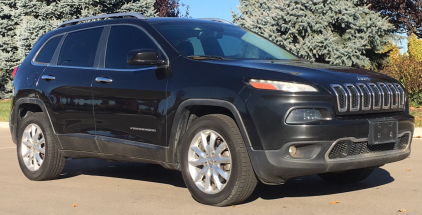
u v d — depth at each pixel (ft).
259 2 61.05
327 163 14.56
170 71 16.94
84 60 19.95
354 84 15.34
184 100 16.21
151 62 16.80
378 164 15.85
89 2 73.77
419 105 50.98
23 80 21.93
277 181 15.14
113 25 19.69
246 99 14.96
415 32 75.92
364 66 53.88
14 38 78.28
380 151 15.97
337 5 51.88
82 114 19.38
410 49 66.49
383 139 15.58
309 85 14.65
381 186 19.03
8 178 21.86
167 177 21.83
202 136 16.05
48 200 17.60
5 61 77.10
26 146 21.68
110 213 15.62
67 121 19.99
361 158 15.21
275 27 52.85
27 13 76.59
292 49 52.39
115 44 19.15
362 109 15.28
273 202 16.56
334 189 18.67
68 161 26.53
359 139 15.02
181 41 17.80
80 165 25.25
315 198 17.16
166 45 17.56
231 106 15.19
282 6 52.80
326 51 51.98
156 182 20.66
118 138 18.26
